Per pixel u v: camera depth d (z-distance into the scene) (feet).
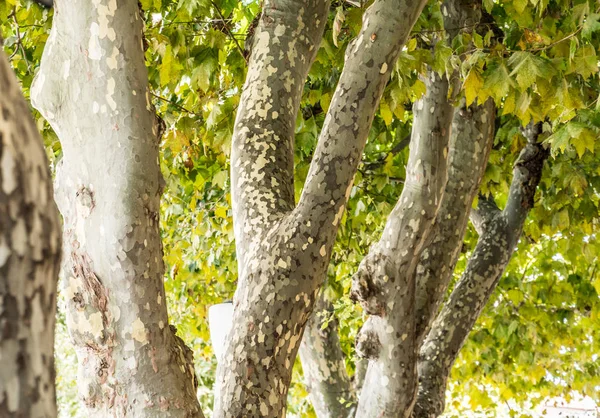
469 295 24.16
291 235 12.51
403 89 17.97
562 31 20.71
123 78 11.19
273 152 13.76
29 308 3.25
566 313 40.27
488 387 51.83
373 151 30.99
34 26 23.00
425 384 22.72
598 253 32.99
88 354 11.09
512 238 25.70
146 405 10.83
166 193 33.47
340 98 13.01
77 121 11.18
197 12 21.50
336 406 29.35
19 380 3.18
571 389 44.80
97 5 11.18
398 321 17.71
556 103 17.16
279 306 12.17
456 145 20.63
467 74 16.92
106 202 10.94
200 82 21.70
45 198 3.38
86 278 10.99
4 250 3.19
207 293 42.75
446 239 20.31
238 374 11.97
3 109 3.26
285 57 14.38
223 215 30.86
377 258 17.42
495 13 25.18
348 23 20.13
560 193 30.30
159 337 11.07
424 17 21.91
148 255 11.05
